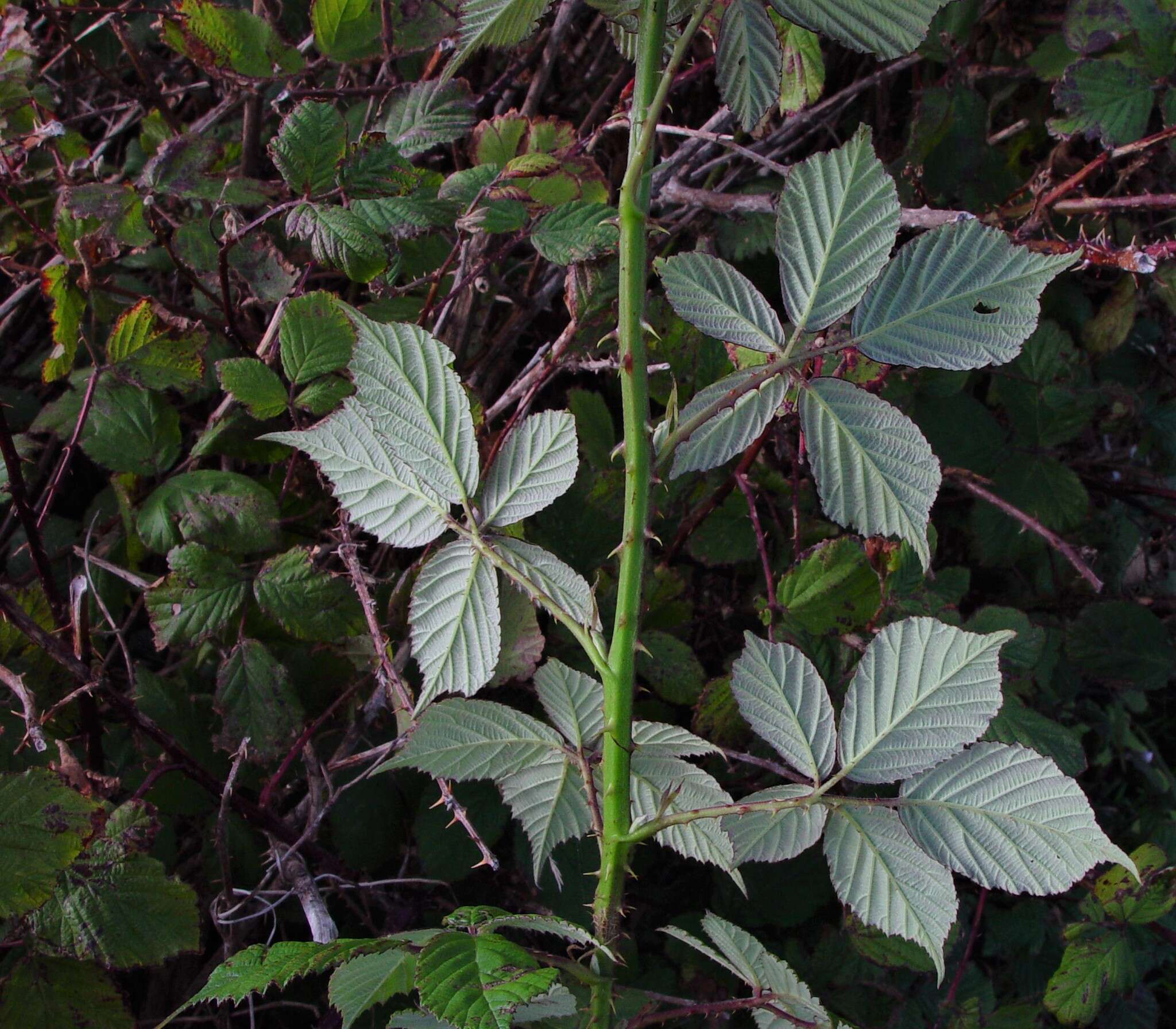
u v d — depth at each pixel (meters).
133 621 1.38
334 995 0.84
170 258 1.38
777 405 0.89
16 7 1.32
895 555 1.23
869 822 0.90
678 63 0.85
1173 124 1.30
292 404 1.17
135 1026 1.19
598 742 0.98
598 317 1.22
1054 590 1.58
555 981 0.84
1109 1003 1.36
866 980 1.28
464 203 1.17
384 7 1.23
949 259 0.88
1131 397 1.53
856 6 0.87
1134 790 1.73
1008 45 1.69
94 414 1.21
